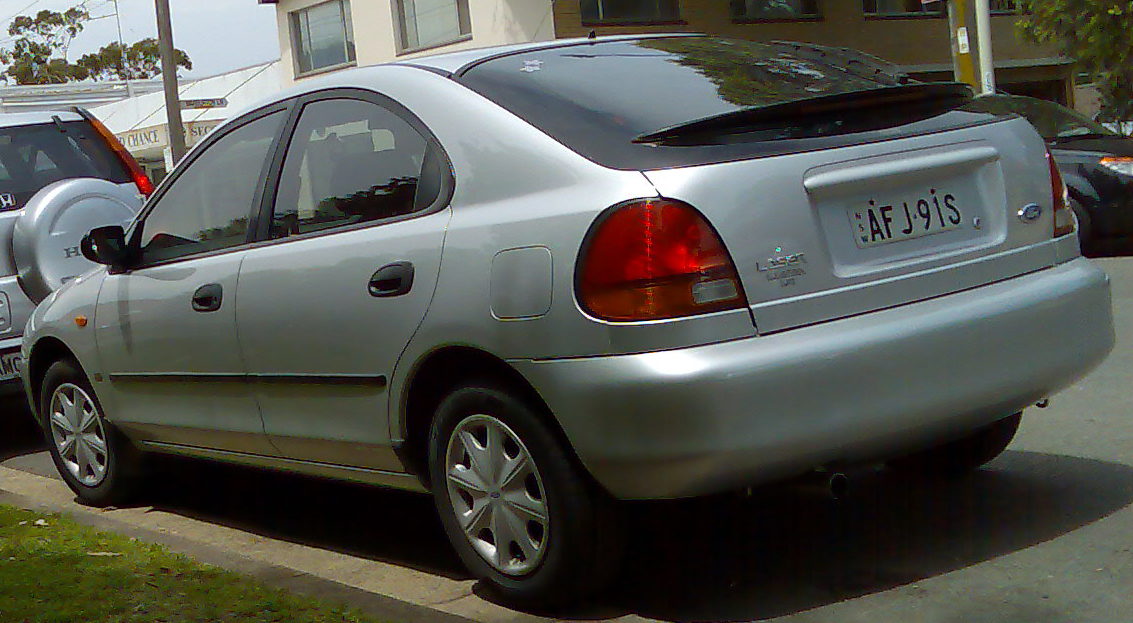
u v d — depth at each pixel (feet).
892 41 90.33
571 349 12.06
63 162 26.71
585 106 13.25
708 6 82.48
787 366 11.82
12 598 13.64
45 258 24.27
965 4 56.44
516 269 12.52
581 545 12.64
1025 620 12.07
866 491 16.89
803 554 14.57
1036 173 14.17
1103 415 19.94
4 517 17.84
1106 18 67.41
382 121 14.60
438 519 17.78
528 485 13.04
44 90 165.68
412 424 14.16
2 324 24.34
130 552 15.56
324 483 20.71
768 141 12.58
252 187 16.17
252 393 16.02
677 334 11.73
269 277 15.37
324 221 15.10
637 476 11.93
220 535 18.19
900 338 12.42
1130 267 38.17
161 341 17.26
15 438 28.04
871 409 12.25
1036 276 13.89
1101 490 15.98
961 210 13.47
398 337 13.71
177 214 17.37
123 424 18.95
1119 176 40.75
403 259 13.70
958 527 15.01
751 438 11.68
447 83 14.14
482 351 12.88
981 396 13.02
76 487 20.42
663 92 13.65
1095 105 102.47
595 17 79.92
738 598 13.37
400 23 90.38
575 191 12.39
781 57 15.48
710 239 11.89
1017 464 17.63
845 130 13.02
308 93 15.79
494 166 13.19
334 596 13.48
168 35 86.53
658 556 14.94
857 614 12.60
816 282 12.30
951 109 14.32
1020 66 99.35
